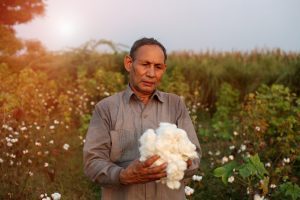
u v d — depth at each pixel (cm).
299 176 474
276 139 557
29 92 761
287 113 623
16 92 737
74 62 1184
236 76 1126
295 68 1038
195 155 158
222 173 256
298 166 496
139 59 185
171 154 153
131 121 185
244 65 1174
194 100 961
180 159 154
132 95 188
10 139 508
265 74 1120
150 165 153
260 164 256
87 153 183
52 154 552
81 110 811
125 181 165
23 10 1359
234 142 548
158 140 154
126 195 180
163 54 188
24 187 432
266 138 603
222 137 678
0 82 833
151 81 185
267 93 677
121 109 187
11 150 523
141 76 185
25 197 433
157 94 190
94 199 462
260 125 552
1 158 491
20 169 485
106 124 187
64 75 1130
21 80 812
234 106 943
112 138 183
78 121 768
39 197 425
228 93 948
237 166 257
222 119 846
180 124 192
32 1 1343
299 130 551
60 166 542
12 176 463
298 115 545
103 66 1186
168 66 1191
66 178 508
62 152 596
